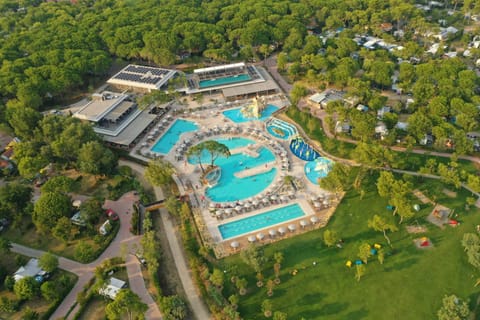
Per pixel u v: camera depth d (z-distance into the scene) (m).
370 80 183.50
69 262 108.44
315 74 188.00
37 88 176.25
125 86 197.12
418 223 114.69
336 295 96.25
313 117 169.00
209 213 123.19
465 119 144.62
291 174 138.38
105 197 130.75
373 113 162.50
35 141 144.25
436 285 97.12
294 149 151.88
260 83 194.00
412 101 166.75
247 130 163.75
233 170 142.62
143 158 149.88
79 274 104.88
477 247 99.00
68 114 171.38
